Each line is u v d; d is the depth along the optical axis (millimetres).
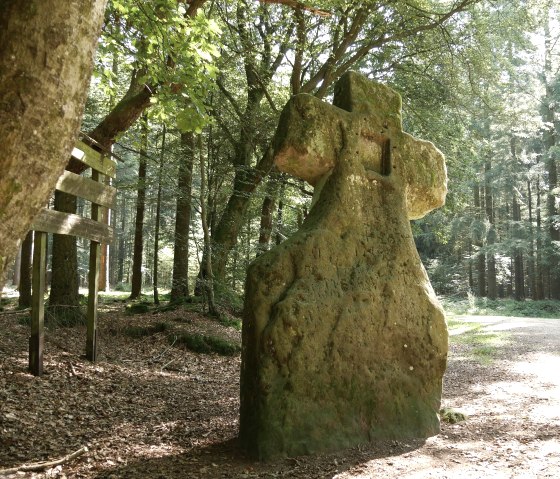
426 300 5332
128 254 38656
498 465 4109
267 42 15719
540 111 32656
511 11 17812
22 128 2064
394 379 5020
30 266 13453
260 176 14906
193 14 8844
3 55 2045
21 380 6262
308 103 5219
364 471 4086
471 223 33469
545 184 37938
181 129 7703
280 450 4367
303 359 4578
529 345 12258
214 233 15578
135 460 4363
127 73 14594
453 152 18750
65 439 4832
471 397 6867
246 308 4676
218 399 6934
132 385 7199
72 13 2154
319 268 4859
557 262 32625
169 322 11297
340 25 14344
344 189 5191
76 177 7426
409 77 17750
